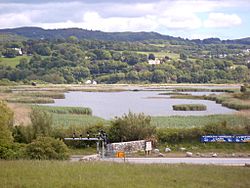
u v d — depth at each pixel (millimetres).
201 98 195250
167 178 32906
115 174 33812
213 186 30969
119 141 68688
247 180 33562
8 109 66188
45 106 142500
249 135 69000
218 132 70625
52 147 50125
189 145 67562
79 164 38312
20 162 38688
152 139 67062
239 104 151750
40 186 28328
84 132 68625
